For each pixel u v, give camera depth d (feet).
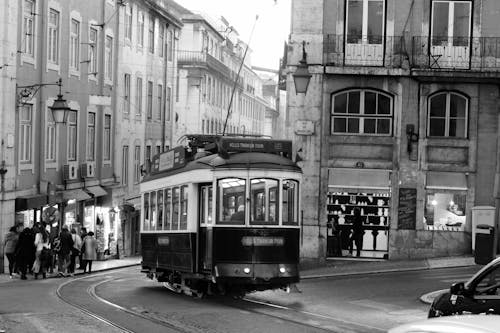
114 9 137.18
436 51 99.45
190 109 210.59
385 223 100.32
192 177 64.03
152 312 54.60
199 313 54.08
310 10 100.53
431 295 65.51
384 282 79.10
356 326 49.06
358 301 64.23
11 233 91.35
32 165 102.63
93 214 128.67
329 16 100.63
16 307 56.49
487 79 97.19
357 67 98.48
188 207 64.59
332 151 100.63
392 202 99.55
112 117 137.90
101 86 130.62
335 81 100.48
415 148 99.14
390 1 99.71
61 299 63.05
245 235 60.54
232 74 254.68
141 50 156.04
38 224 93.81
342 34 100.27
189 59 210.79
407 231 99.35
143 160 159.12
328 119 100.58
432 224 99.45
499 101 98.53
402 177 99.30
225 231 60.54
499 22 99.19
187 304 60.39
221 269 60.39
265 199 61.21
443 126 99.50
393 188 99.50
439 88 98.89
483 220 96.73
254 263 60.34
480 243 79.46
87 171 121.29
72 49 117.19
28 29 101.19
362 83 99.86
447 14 99.60
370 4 100.17
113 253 139.03
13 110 96.17
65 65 113.70
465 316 21.75
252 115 303.48
